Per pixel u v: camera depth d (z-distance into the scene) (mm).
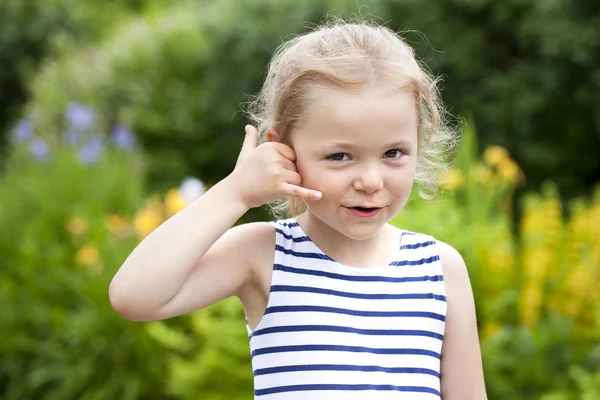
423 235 1865
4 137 10172
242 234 1779
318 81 1629
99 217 4984
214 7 8742
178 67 8180
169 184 7699
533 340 3637
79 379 4246
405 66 1661
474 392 1821
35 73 9961
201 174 8094
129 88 8031
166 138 8016
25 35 10711
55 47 10250
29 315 4512
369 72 1613
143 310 1646
